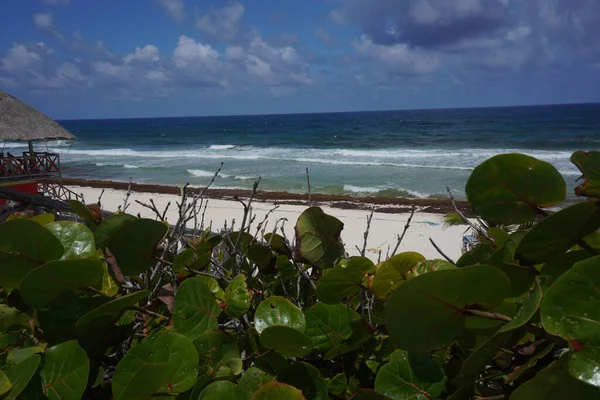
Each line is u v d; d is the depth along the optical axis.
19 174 19.38
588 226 0.85
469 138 57.34
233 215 17.38
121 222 1.39
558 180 0.97
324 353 1.19
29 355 1.00
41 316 1.15
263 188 26.58
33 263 1.20
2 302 1.37
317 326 1.20
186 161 41.28
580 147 44.53
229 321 1.38
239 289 1.23
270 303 1.19
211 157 43.69
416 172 30.20
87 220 1.72
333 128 88.69
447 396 1.03
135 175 33.81
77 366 1.00
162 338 1.01
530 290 1.10
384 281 1.19
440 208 18.05
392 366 1.06
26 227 1.17
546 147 45.12
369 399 1.01
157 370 0.94
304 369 1.09
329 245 1.34
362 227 15.84
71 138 21.06
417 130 74.44
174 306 1.14
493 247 1.20
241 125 115.69
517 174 0.98
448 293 0.80
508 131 65.12
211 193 22.69
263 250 1.58
